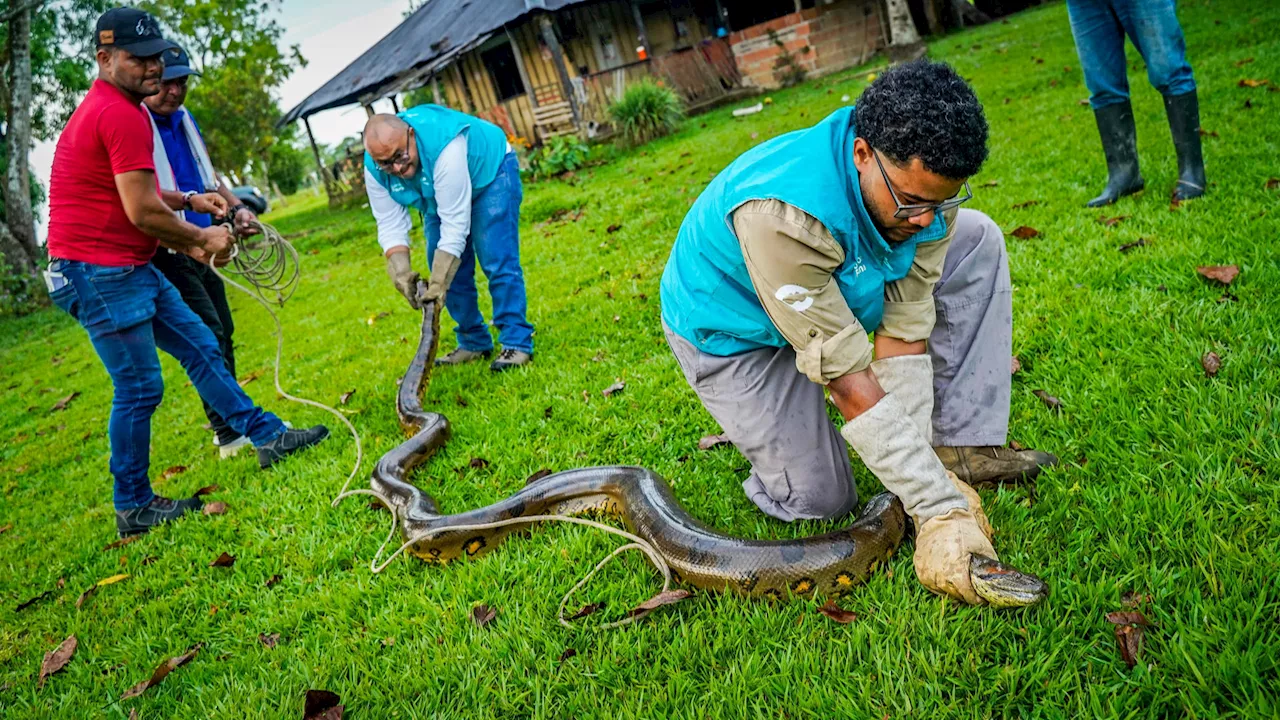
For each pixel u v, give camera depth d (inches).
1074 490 101.2
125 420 165.8
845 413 88.1
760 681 84.1
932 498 86.6
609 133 725.3
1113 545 88.4
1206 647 73.3
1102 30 189.2
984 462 108.7
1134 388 120.9
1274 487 90.7
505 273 203.0
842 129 80.7
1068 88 379.6
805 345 83.9
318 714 95.0
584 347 207.8
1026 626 82.4
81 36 1008.9
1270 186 178.2
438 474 160.1
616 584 106.7
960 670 79.5
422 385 198.5
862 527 97.0
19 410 353.7
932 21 938.7
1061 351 139.3
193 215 200.8
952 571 84.0
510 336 208.5
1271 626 74.8
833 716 78.4
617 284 255.0
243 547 148.9
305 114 1005.2
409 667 100.7
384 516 145.6
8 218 794.2
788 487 108.3
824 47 848.9
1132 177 199.6
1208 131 233.8
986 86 452.1
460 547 124.3
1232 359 117.0
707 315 100.0
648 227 328.2
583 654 96.7
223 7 1517.0
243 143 1610.5
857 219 81.3
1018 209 217.5
